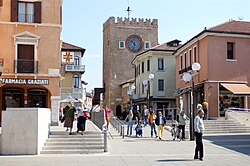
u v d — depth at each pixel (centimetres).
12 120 1808
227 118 3578
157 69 5800
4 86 3191
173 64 5872
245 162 1543
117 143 2402
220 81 3800
